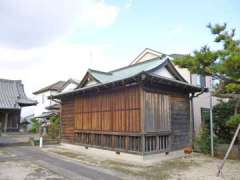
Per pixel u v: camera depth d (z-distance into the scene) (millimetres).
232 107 10008
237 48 5574
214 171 6625
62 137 12156
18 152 9703
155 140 8250
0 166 6977
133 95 8117
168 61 10258
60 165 7254
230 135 10188
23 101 19219
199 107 12820
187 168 6988
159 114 8492
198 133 11336
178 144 9266
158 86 8602
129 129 8125
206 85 13367
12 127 19672
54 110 20406
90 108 10195
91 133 10000
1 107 17234
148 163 7617
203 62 5754
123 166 7156
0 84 19906
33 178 5684
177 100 9586
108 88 9078
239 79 5855
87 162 7758
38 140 13266
